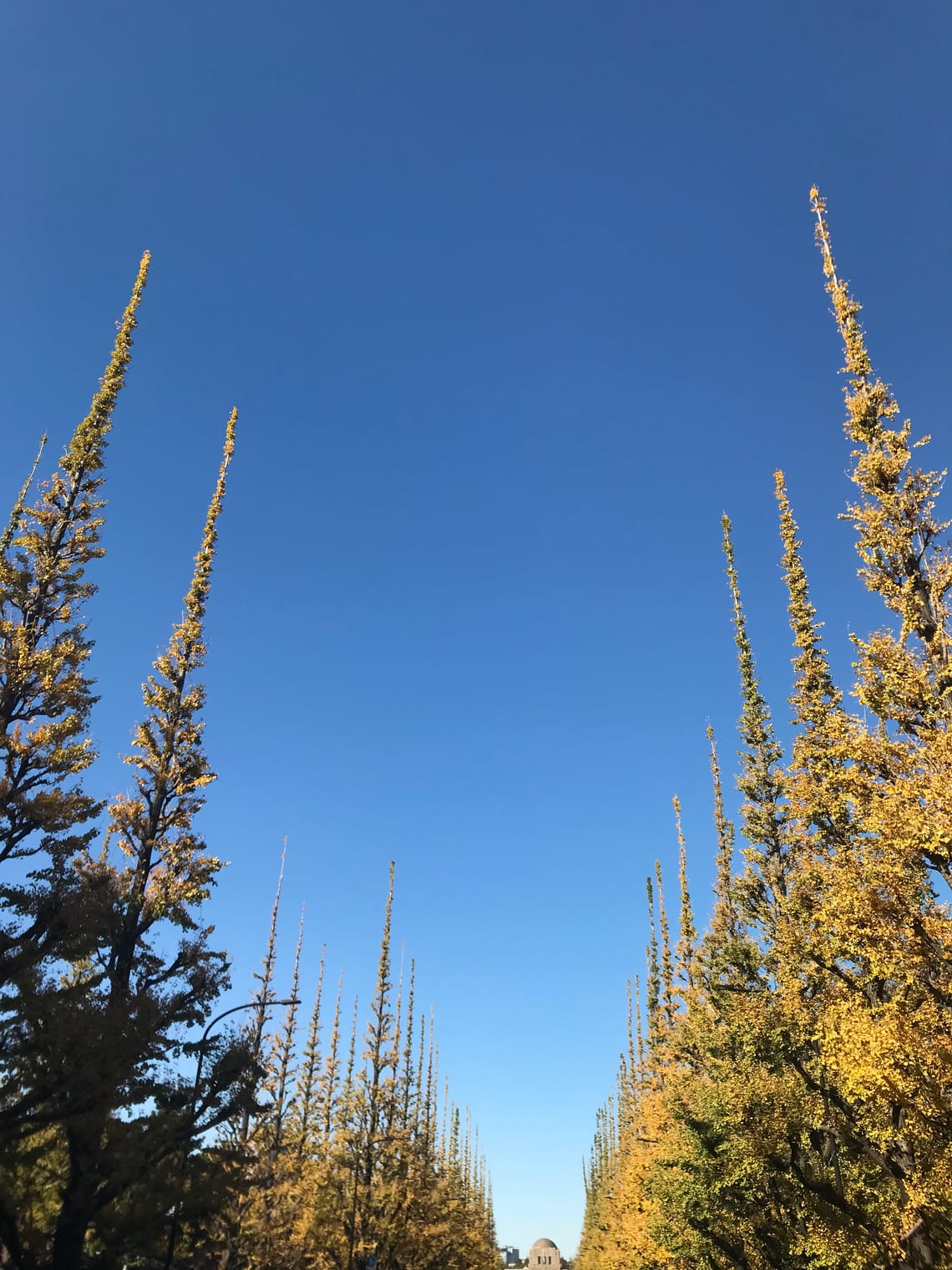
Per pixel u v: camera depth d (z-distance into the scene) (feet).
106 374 84.17
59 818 63.10
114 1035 58.29
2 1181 55.21
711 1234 76.74
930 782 44.52
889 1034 43.19
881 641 50.93
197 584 94.43
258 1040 78.74
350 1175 146.00
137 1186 62.69
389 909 167.22
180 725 85.56
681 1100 84.64
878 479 55.88
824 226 66.54
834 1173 66.74
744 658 92.22
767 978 80.12
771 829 83.41
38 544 74.33
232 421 105.91
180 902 75.20
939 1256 50.52
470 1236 222.07
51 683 66.13
